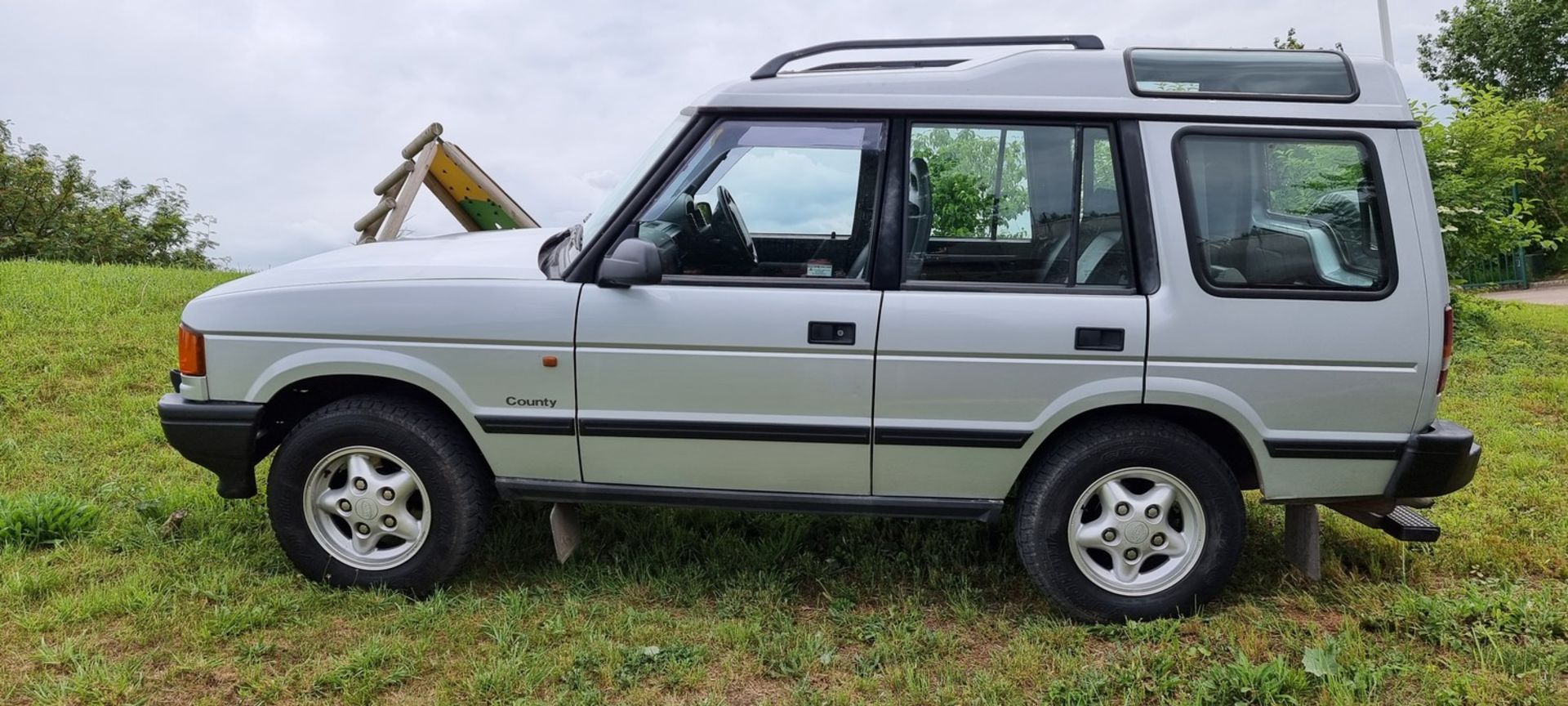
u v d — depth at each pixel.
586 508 4.11
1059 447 3.18
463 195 5.85
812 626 3.24
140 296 7.64
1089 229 3.08
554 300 3.16
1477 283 16.30
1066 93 3.06
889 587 3.54
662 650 3.01
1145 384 3.04
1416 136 3.04
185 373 3.31
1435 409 3.12
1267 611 3.32
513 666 2.87
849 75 3.14
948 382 3.07
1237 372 3.02
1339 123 3.02
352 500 3.33
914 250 3.12
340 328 3.22
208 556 3.59
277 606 3.22
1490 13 26.28
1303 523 3.37
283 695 2.77
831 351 3.08
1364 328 3.00
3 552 3.56
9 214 16.88
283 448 3.32
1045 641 3.15
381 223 5.53
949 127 3.10
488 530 3.88
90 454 4.82
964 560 3.74
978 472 3.17
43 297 7.14
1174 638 3.08
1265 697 2.73
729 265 3.17
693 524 4.00
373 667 2.90
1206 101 3.04
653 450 3.22
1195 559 3.21
